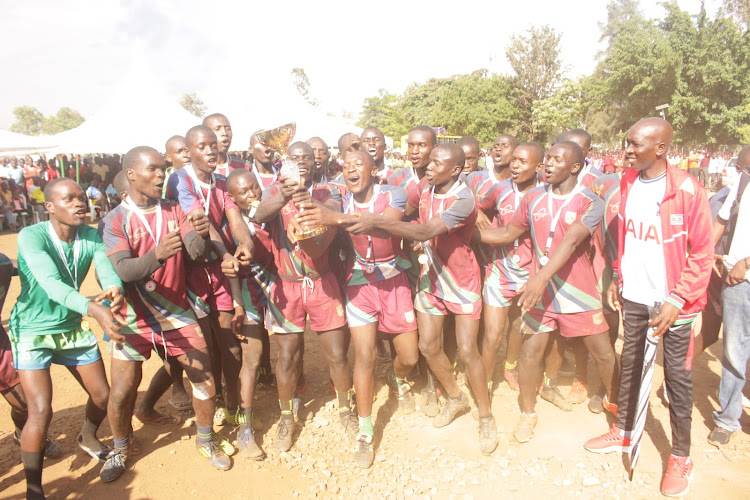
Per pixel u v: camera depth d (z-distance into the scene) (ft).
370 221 11.00
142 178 11.40
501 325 14.11
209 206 13.75
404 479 12.32
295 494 11.89
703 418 14.80
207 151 13.34
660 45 115.65
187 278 13.32
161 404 16.05
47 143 54.75
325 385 17.40
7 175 63.16
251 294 13.32
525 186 14.66
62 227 11.52
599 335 13.37
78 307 10.32
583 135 15.79
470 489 12.01
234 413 14.74
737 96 115.44
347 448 13.65
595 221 12.24
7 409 16.11
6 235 52.54
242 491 12.00
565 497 11.69
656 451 13.19
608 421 14.60
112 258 11.14
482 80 139.95
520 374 13.62
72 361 12.15
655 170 11.55
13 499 11.82
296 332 13.14
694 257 11.07
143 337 11.91
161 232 11.96
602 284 14.83
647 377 11.55
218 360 15.42
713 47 114.52
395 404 15.84
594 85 137.08
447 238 12.85
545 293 13.17
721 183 80.43
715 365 18.48
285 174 10.40
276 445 13.56
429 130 15.25
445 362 13.96
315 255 11.85
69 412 15.71
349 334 14.08
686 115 117.19
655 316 11.34
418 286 13.79
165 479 12.39
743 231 13.03
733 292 12.89
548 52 138.00
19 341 11.27
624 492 11.76
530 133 138.92
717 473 12.39
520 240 13.92
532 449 13.37
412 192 15.55
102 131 45.14
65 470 12.83
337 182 18.08
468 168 18.40
